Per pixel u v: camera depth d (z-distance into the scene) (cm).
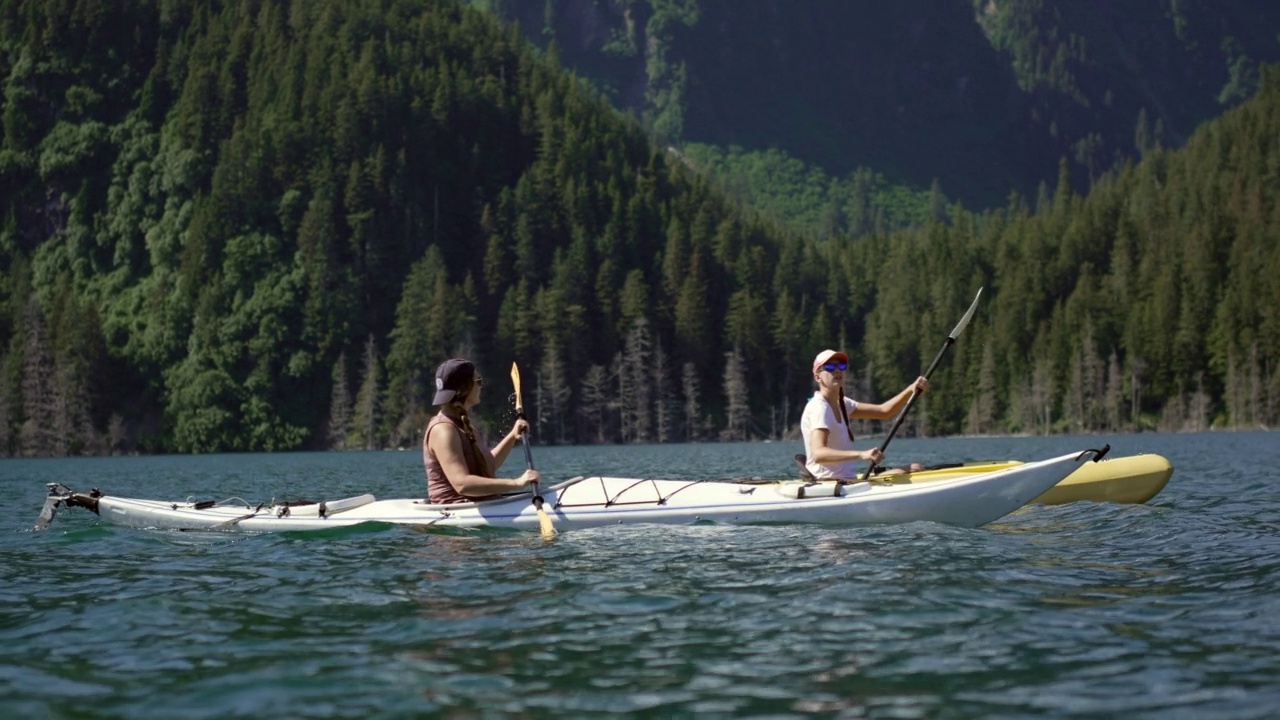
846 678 514
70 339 9381
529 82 14950
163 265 10856
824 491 1002
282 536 1009
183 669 539
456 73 14038
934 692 492
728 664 538
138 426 9925
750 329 10962
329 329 10406
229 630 619
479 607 666
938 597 672
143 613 666
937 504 990
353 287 10831
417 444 9644
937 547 864
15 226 11656
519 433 1030
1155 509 1136
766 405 10912
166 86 12256
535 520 981
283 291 10438
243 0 13200
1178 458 3034
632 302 10681
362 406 9750
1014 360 10300
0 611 683
